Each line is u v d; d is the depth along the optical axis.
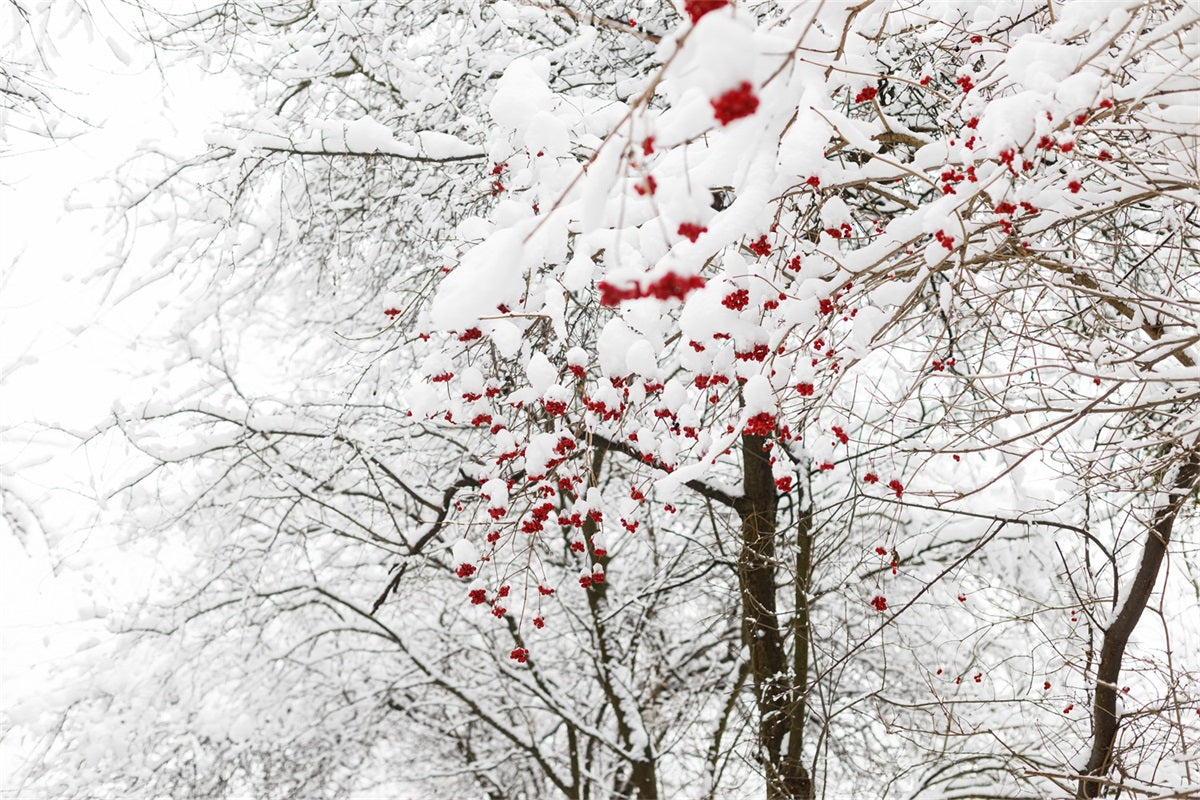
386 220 6.82
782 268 3.57
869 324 3.36
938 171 4.23
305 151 5.41
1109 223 4.65
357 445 6.48
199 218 6.26
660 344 3.33
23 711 7.64
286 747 8.96
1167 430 3.74
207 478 7.56
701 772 8.23
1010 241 3.36
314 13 6.46
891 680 7.75
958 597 4.85
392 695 9.46
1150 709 3.88
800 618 6.04
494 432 3.77
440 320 2.45
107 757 7.95
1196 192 3.17
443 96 6.07
